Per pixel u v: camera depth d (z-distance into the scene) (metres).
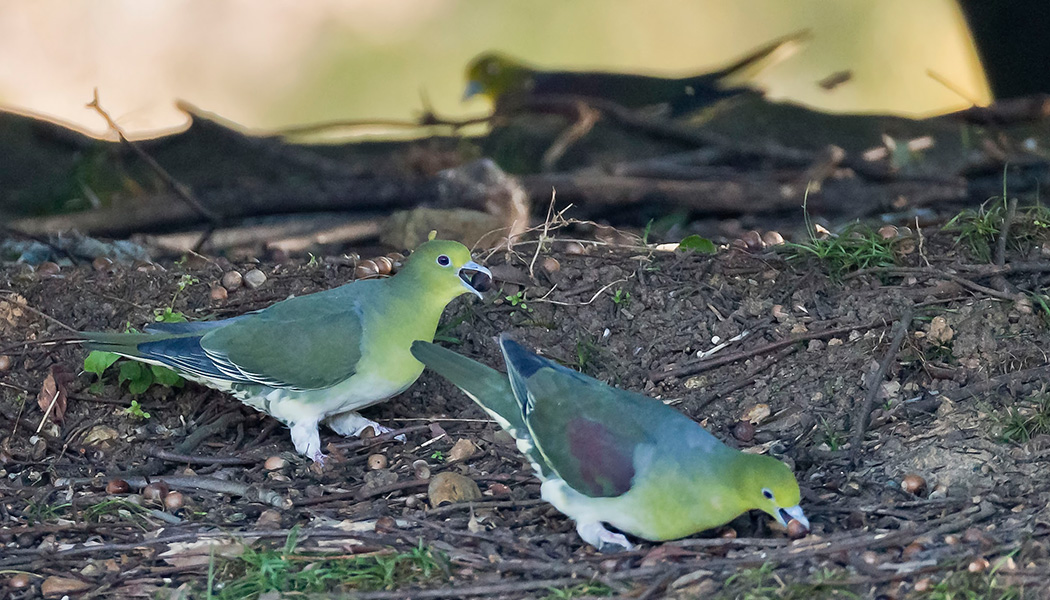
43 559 8.37
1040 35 17.05
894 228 11.97
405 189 15.70
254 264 12.20
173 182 15.06
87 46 26.30
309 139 21.83
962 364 10.24
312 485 9.59
